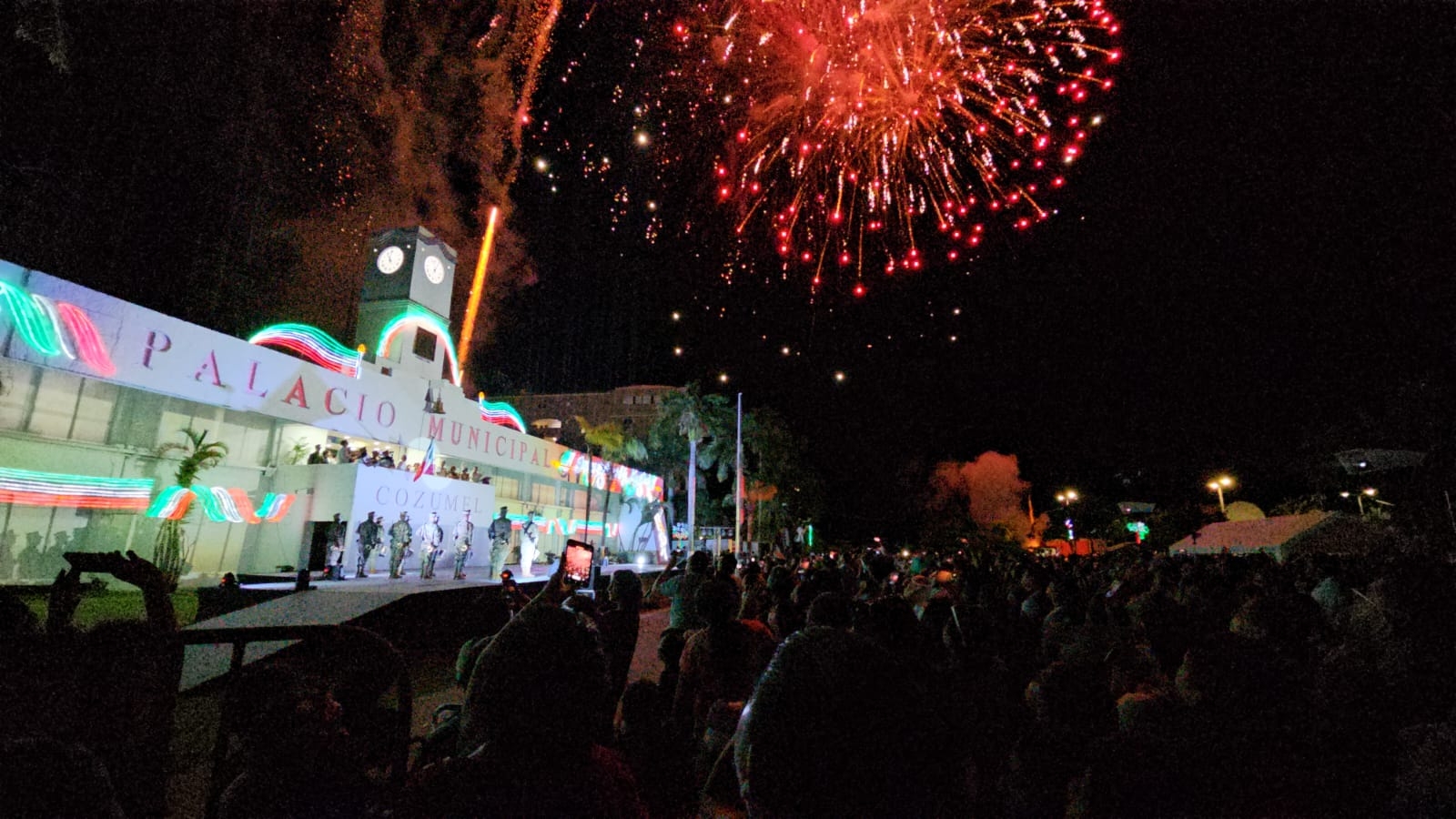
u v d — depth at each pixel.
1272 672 2.70
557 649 1.65
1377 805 2.43
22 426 16.67
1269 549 18.28
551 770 1.56
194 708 6.10
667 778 2.96
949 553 32.75
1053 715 3.09
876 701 1.23
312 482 21.91
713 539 48.91
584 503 40.94
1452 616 2.68
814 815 1.17
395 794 2.58
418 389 27.97
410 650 9.70
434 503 25.23
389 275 29.12
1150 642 4.50
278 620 8.62
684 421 45.22
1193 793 2.47
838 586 6.28
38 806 1.38
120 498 18.09
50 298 16.47
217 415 21.20
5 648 2.12
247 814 2.01
